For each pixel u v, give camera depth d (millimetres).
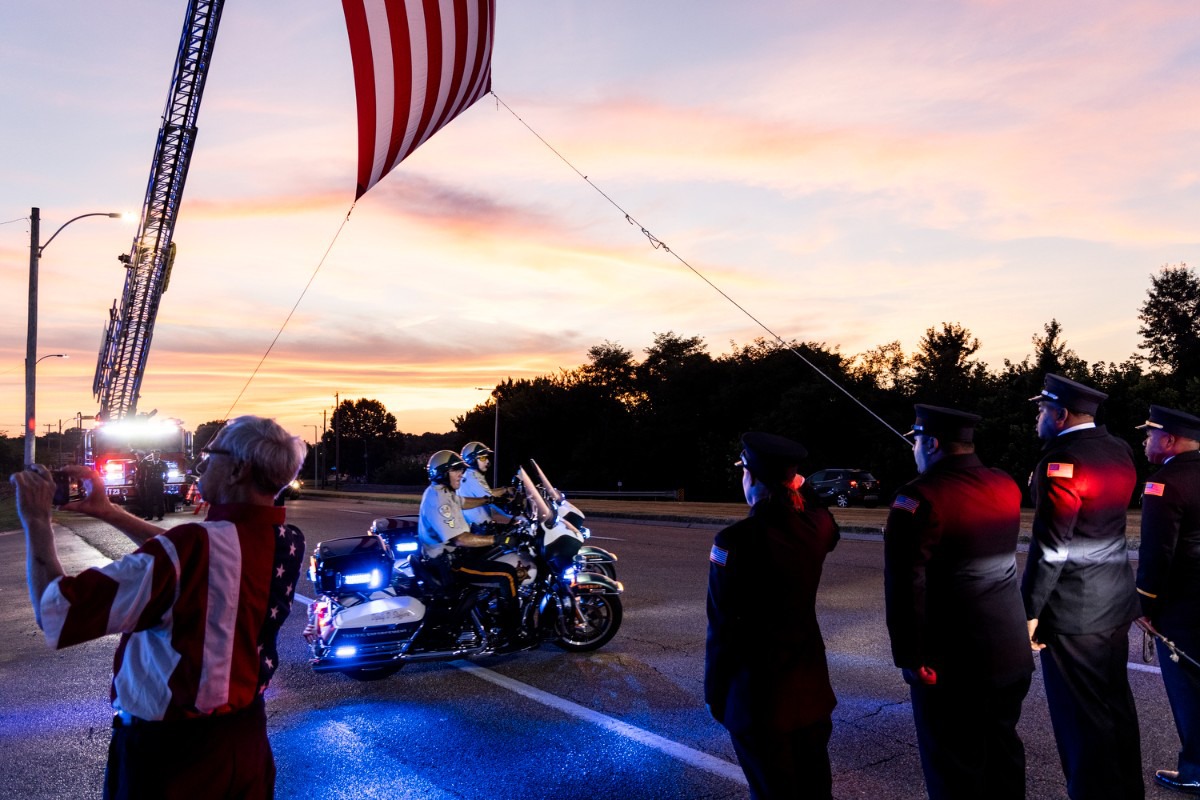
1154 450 4367
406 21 5371
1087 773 3709
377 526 7605
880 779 4566
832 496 33031
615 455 62625
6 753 5254
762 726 3148
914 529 3318
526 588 7023
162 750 2305
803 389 47750
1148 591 4273
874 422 46031
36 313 23125
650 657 7207
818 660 3266
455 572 6719
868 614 8672
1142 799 3781
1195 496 4160
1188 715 4230
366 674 6727
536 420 72125
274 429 2566
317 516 25203
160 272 34438
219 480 2523
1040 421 3889
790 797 3160
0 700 6434
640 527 19844
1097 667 3695
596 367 72750
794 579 3193
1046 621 3717
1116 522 3719
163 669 2299
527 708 5906
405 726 5586
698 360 59719
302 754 5105
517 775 4727
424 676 6777
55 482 2287
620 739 5258
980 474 3414
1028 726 5309
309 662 7352
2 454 66500
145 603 2238
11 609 10352
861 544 14945
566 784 4590
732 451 50906
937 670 3393
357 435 156875
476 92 6723
